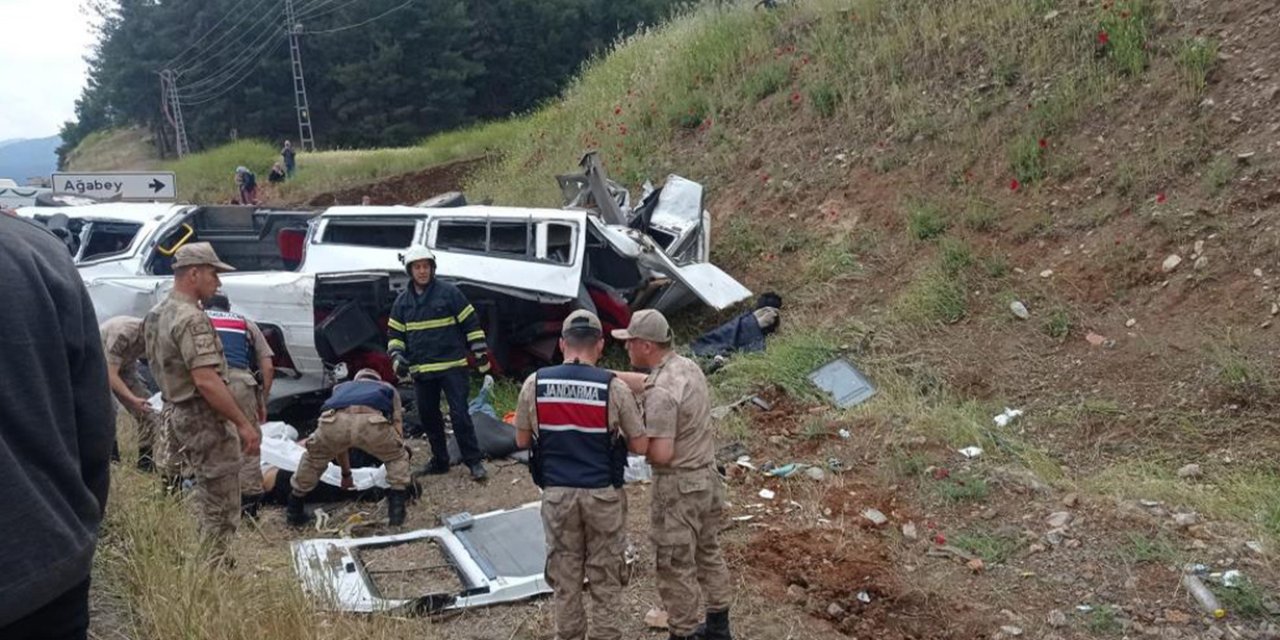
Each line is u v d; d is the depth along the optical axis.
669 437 4.06
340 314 7.99
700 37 15.67
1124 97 9.57
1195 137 8.66
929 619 4.78
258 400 5.63
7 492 1.63
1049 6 11.13
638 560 5.23
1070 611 4.74
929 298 8.80
